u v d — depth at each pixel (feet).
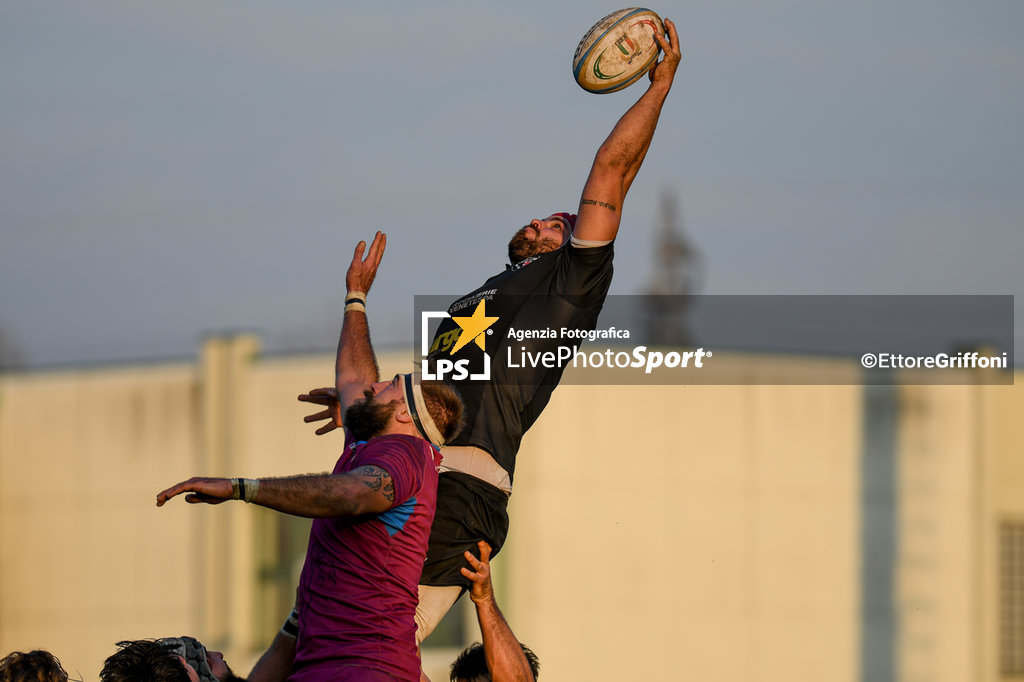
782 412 260.21
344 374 84.17
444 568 84.33
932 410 266.77
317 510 68.54
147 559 293.84
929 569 265.13
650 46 89.56
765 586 257.14
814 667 258.78
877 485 264.11
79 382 303.07
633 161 87.51
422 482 72.59
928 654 264.11
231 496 67.26
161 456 295.48
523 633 244.63
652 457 252.42
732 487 256.32
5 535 303.68
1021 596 269.64
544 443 248.52
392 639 71.77
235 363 278.26
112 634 296.10
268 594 274.98
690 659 251.39
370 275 88.74
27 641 300.40
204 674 76.23
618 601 248.73
